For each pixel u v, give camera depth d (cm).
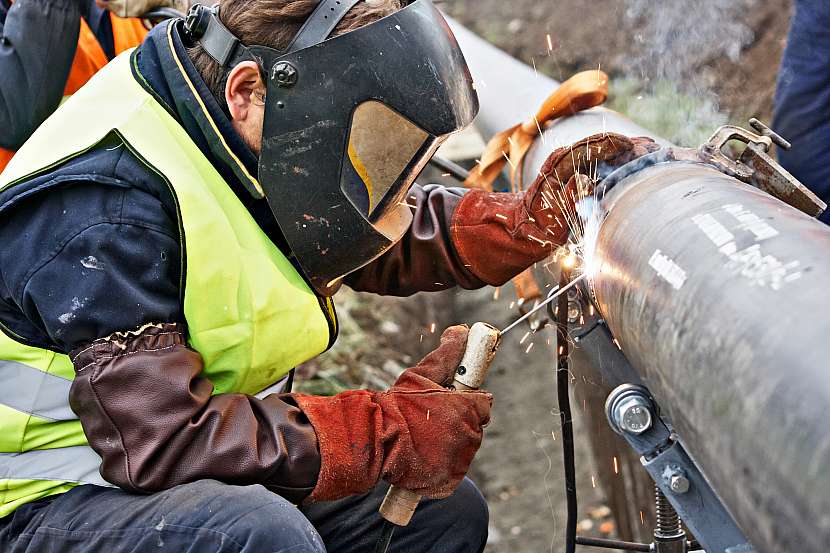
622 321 158
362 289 224
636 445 163
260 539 157
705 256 136
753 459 111
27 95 255
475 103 182
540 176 197
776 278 121
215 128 173
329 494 169
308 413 172
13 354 176
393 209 183
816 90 266
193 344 173
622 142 190
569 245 200
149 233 167
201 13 178
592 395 313
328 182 171
